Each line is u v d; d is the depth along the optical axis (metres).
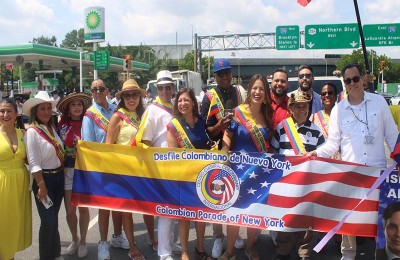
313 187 4.25
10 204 4.29
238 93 5.28
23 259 4.96
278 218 4.35
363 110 4.12
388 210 4.02
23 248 4.52
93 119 4.99
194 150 4.51
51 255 4.60
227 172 4.44
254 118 4.56
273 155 4.33
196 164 4.52
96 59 24.77
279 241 4.61
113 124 4.85
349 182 4.16
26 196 4.53
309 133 4.55
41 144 4.47
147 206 4.67
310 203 4.27
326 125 5.28
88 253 5.13
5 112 4.33
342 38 27.95
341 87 8.80
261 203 4.38
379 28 27.09
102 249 4.83
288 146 4.53
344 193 4.18
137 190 4.70
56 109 5.56
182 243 4.61
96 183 4.80
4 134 4.36
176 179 4.58
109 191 4.77
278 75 5.18
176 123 4.55
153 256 5.03
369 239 5.47
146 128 4.64
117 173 4.74
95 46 24.95
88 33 24.75
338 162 4.18
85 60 33.16
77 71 44.16
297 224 4.31
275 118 5.11
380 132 4.09
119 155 4.73
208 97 5.22
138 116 5.00
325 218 4.25
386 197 4.04
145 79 61.66
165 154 4.59
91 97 5.57
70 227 5.07
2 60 32.41
